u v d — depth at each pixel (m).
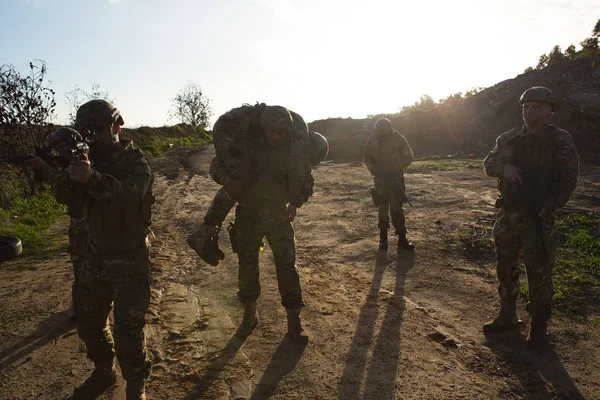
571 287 4.99
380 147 6.51
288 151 3.70
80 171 2.32
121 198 2.52
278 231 3.79
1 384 3.37
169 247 7.03
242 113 3.64
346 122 31.61
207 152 26.02
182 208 10.23
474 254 6.40
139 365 2.76
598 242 6.42
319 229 8.24
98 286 2.75
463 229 7.59
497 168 3.79
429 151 24.80
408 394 3.14
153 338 3.98
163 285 5.33
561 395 3.15
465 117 26.62
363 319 4.35
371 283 5.42
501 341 3.94
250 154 3.61
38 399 3.18
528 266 3.78
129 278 2.69
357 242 7.29
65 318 4.49
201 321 4.31
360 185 13.23
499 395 3.15
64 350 3.87
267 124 3.51
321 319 4.34
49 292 5.23
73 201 2.73
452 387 3.23
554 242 3.70
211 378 3.34
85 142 2.47
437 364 3.54
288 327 3.91
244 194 3.78
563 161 3.59
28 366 3.62
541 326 3.79
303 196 3.80
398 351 3.74
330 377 3.35
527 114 3.68
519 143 3.72
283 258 3.80
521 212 3.71
